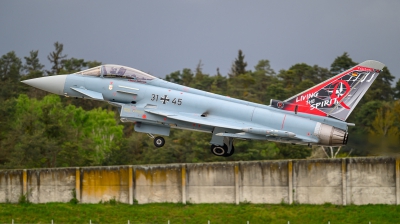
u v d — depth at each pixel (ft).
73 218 354.74
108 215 356.79
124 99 330.13
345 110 314.14
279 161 362.33
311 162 358.64
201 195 369.09
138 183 375.66
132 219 348.59
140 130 327.88
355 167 353.72
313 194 357.00
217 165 369.09
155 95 325.21
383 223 327.88
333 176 355.15
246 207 357.41
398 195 347.15
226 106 318.65
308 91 319.06
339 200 353.10
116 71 336.08
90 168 382.63
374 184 351.05
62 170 386.32
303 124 311.47
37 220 355.77
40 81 341.62
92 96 331.36
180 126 323.78
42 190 387.55
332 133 309.22
